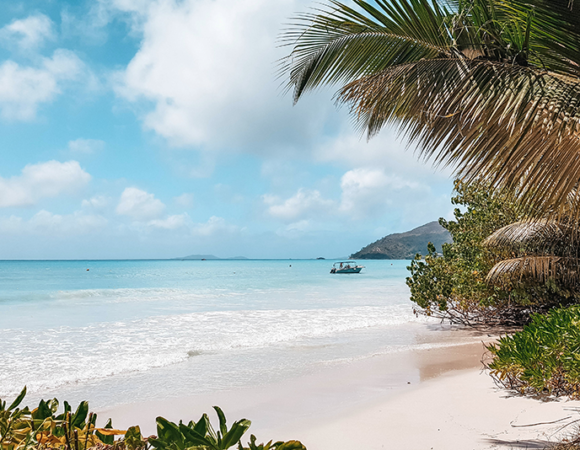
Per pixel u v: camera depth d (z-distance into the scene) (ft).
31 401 23.43
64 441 4.60
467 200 45.32
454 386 21.95
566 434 13.15
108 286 132.57
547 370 16.01
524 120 10.27
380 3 13.60
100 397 23.81
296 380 26.32
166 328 47.65
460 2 13.37
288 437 16.51
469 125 11.61
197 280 169.78
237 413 20.42
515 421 15.37
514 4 11.94
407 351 34.22
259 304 76.74
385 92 13.00
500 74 11.57
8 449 4.46
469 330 44.80
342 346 37.27
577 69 11.91
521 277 34.71
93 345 38.32
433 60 12.80
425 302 47.52
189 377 27.63
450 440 14.33
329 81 15.98
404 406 19.21
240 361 31.99
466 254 47.55
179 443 3.88
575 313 18.67
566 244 32.04
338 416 18.72
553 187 10.52
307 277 197.77
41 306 74.38
